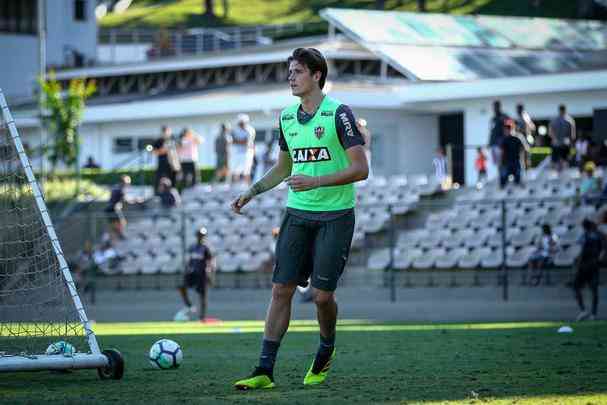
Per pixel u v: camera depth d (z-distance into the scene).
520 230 69.12
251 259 75.62
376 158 101.44
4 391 20.48
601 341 32.25
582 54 102.38
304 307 63.44
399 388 20.09
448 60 95.38
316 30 146.12
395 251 72.88
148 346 34.47
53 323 23.73
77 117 98.69
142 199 85.94
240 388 20.23
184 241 71.81
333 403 18.06
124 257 79.38
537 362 25.02
